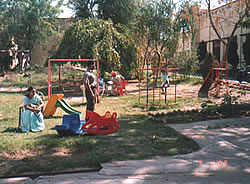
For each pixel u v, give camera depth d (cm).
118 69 1833
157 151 531
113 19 2719
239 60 2792
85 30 1803
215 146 554
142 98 1383
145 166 439
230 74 2514
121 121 827
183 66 2414
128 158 486
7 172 435
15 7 4094
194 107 1088
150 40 2462
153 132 682
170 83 2211
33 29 4147
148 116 895
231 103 1110
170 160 470
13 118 906
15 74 2767
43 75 2836
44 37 4238
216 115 892
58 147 566
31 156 515
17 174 432
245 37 2709
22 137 655
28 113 723
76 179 409
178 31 2409
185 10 2397
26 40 4184
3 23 4138
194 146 559
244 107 1009
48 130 739
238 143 589
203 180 404
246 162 469
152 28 2384
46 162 484
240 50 2752
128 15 2694
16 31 4062
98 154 517
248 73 1883
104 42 1780
